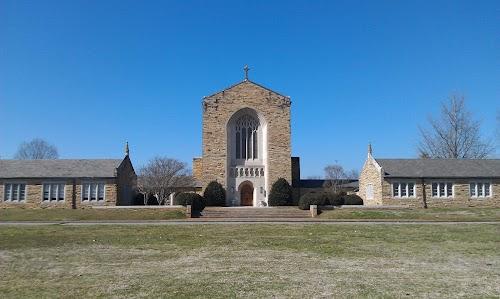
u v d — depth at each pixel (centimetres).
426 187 5144
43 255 1920
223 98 5544
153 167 9700
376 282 1363
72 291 1248
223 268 1614
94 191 5050
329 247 2191
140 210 4566
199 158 6306
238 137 5644
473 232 2828
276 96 5609
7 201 5012
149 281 1377
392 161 5438
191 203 4594
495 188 5219
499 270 1559
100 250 2081
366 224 3484
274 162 5512
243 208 4816
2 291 1252
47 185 5047
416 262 1741
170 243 2347
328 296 1188
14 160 5397
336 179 9025
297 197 6412
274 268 1614
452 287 1291
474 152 7131
